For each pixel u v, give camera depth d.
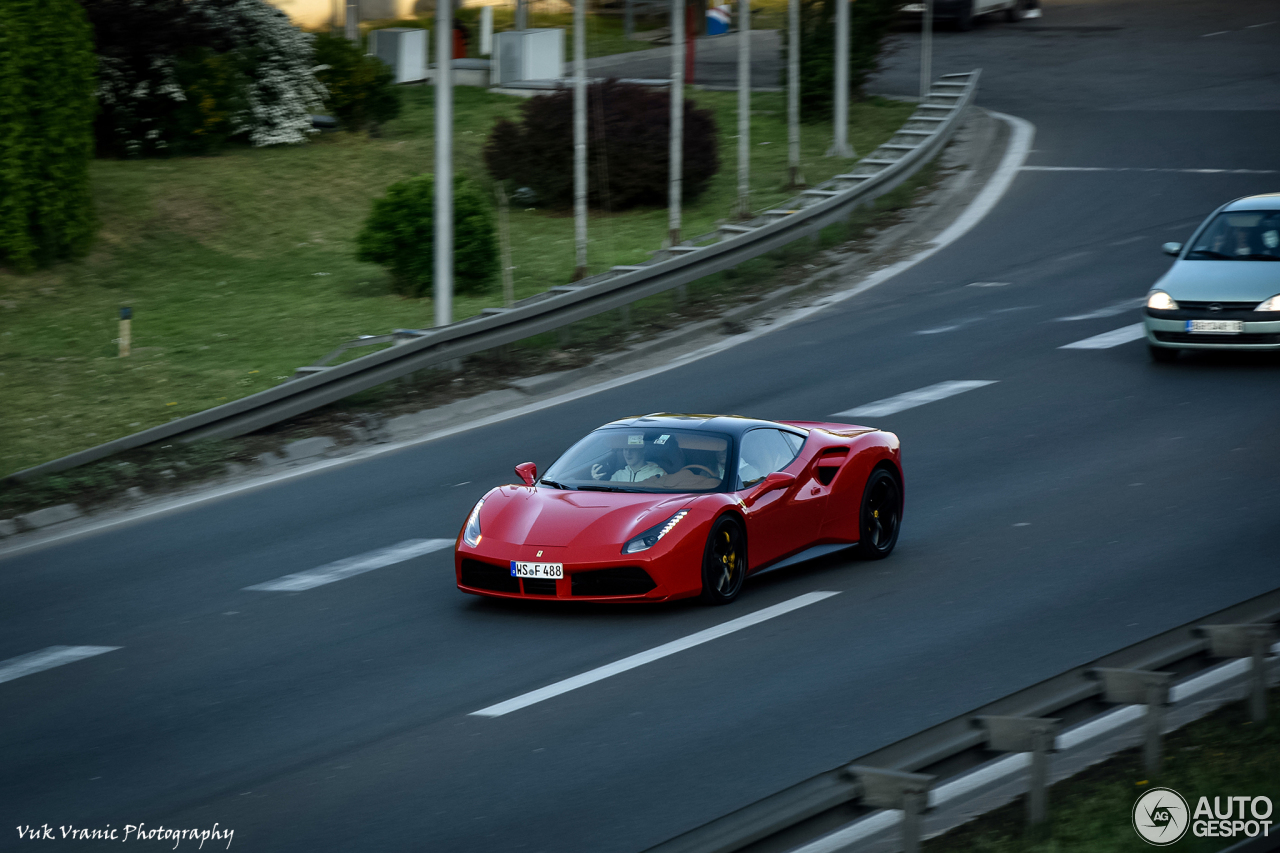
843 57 96.56
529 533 27.30
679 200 77.75
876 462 31.33
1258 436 39.22
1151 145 95.69
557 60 118.56
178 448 45.12
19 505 40.09
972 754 15.83
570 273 72.81
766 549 28.64
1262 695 19.00
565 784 18.75
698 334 59.78
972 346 54.19
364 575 31.61
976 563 29.72
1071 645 23.78
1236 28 145.12
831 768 18.78
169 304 68.62
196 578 32.47
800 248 71.00
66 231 71.94
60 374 56.12
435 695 22.98
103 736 22.05
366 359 48.75
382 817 17.95
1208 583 26.97
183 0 93.25
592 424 46.31
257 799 18.84
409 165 95.19
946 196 85.31
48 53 69.62
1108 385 46.81
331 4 136.38
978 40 145.62
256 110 95.19
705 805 17.77
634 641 25.34
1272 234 49.38
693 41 121.50
